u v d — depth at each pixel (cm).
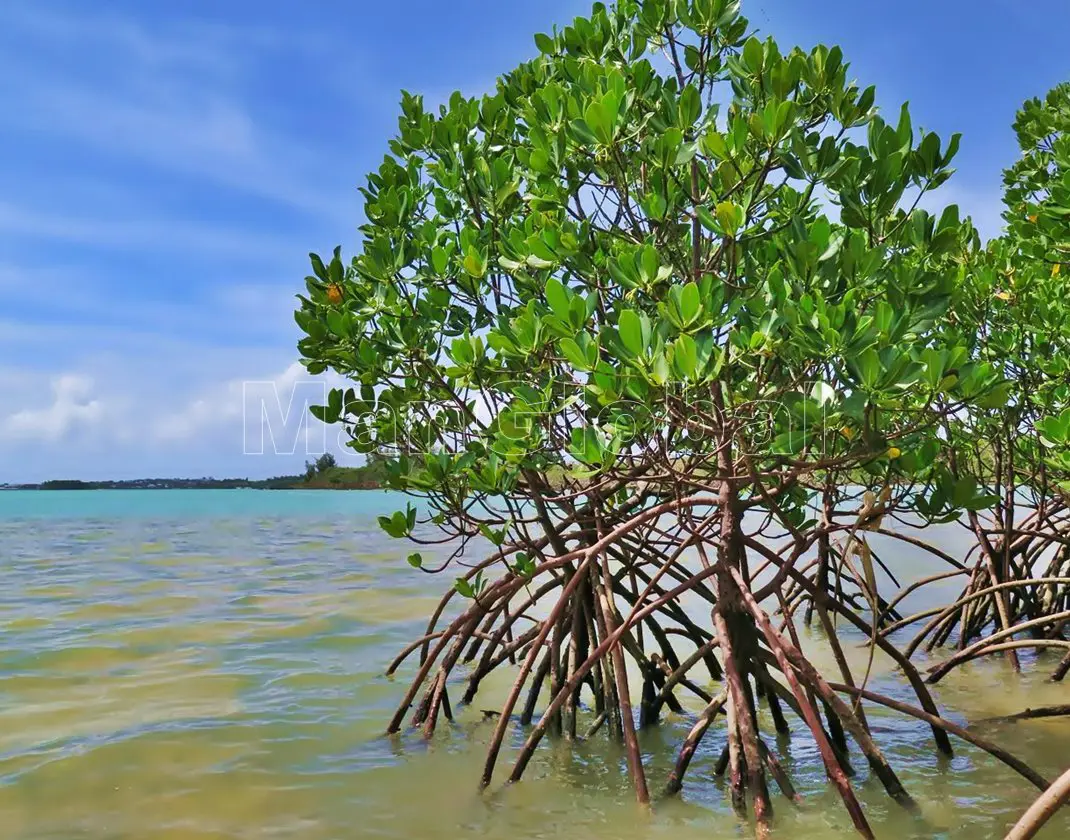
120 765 578
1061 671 776
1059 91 903
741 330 472
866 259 470
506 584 675
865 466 505
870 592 529
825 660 877
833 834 469
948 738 624
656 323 470
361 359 600
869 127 494
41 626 1019
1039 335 791
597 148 542
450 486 583
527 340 529
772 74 496
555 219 589
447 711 691
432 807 516
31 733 639
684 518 613
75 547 2039
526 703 691
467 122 700
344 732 656
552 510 688
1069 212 664
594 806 518
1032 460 898
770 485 621
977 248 878
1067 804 504
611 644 564
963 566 943
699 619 1056
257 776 562
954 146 492
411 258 622
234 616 1087
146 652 894
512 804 521
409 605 1172
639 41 605
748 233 517
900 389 430
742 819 495
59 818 497
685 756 534
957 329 746
